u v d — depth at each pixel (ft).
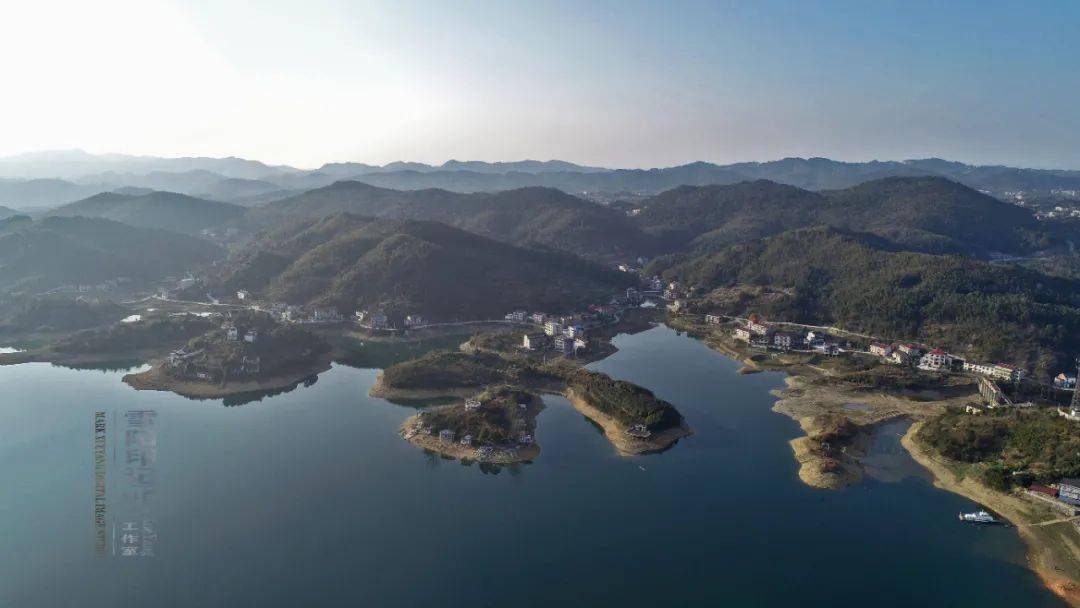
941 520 491.72
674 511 501.56
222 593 396.57
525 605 386.32
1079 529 460.96
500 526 476.54
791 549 450.71
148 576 412.57
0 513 489.26
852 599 397.19
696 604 390.21
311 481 547.49
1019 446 566.36
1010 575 422.41
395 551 441.68
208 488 531.50
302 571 418.72
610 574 418.51
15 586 402.11
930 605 392.06
